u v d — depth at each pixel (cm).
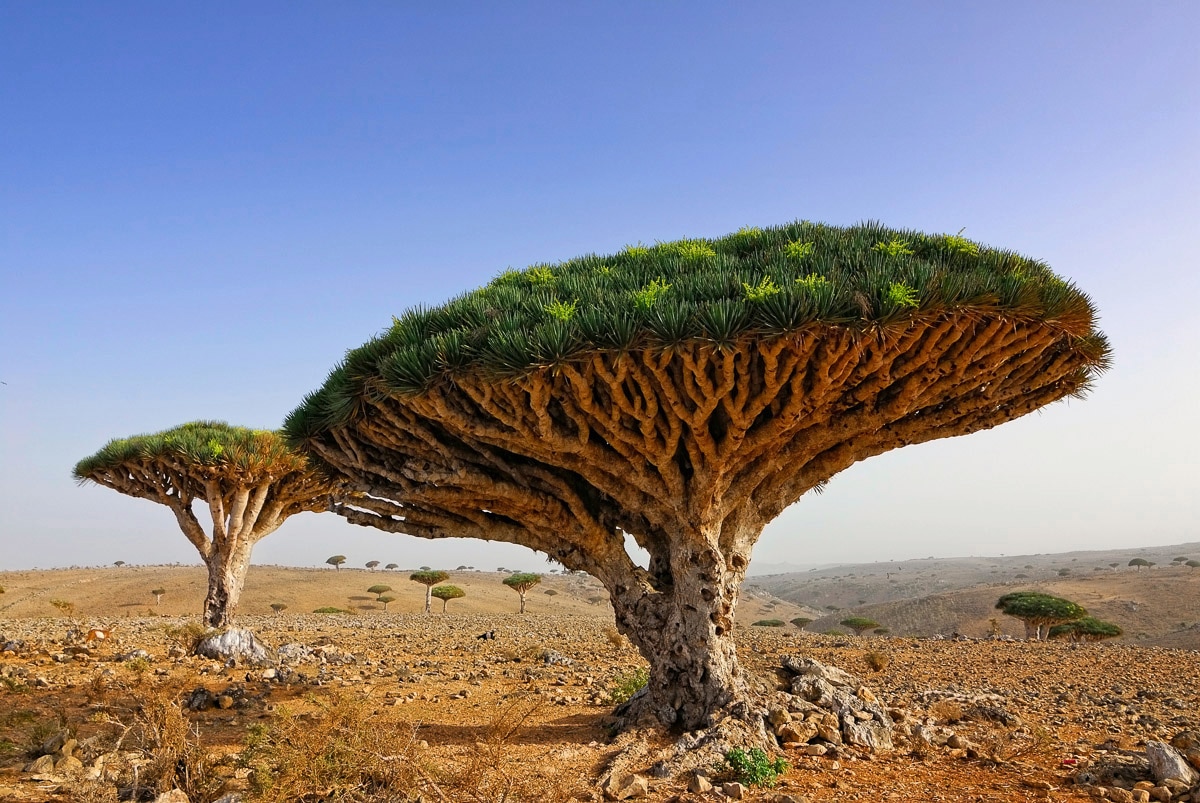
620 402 666
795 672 883
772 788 599
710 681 771
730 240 888
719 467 736
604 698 1012
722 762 649
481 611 5747
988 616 5684
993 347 661
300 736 523
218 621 1630
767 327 602
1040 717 978
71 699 870
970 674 1417
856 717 784
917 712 907
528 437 702
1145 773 646
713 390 652
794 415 691
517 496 788
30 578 5781
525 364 611
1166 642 3316
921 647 1928
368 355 720
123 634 1655
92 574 6169
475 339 658
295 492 1783
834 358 623
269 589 6047
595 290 707
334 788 492
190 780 518
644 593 839
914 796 585
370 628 2256
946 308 614
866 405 734
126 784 509
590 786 598
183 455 1598
